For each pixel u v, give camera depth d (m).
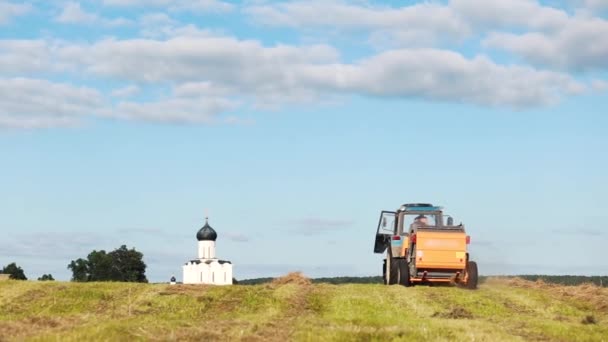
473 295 26.62
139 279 85.00
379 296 26.09
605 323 22.03
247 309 23.53
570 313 24.11
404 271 30.36
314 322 20.05
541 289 28.81
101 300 24.75
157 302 24.36
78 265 84.00
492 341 17.28
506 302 25.56
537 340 17.95
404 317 22.39
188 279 96.94
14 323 19.30
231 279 97.38
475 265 30.00
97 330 17.17
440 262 29.70
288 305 24.11
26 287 26.34
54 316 21.38
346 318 21.59
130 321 19.91
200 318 21.78
